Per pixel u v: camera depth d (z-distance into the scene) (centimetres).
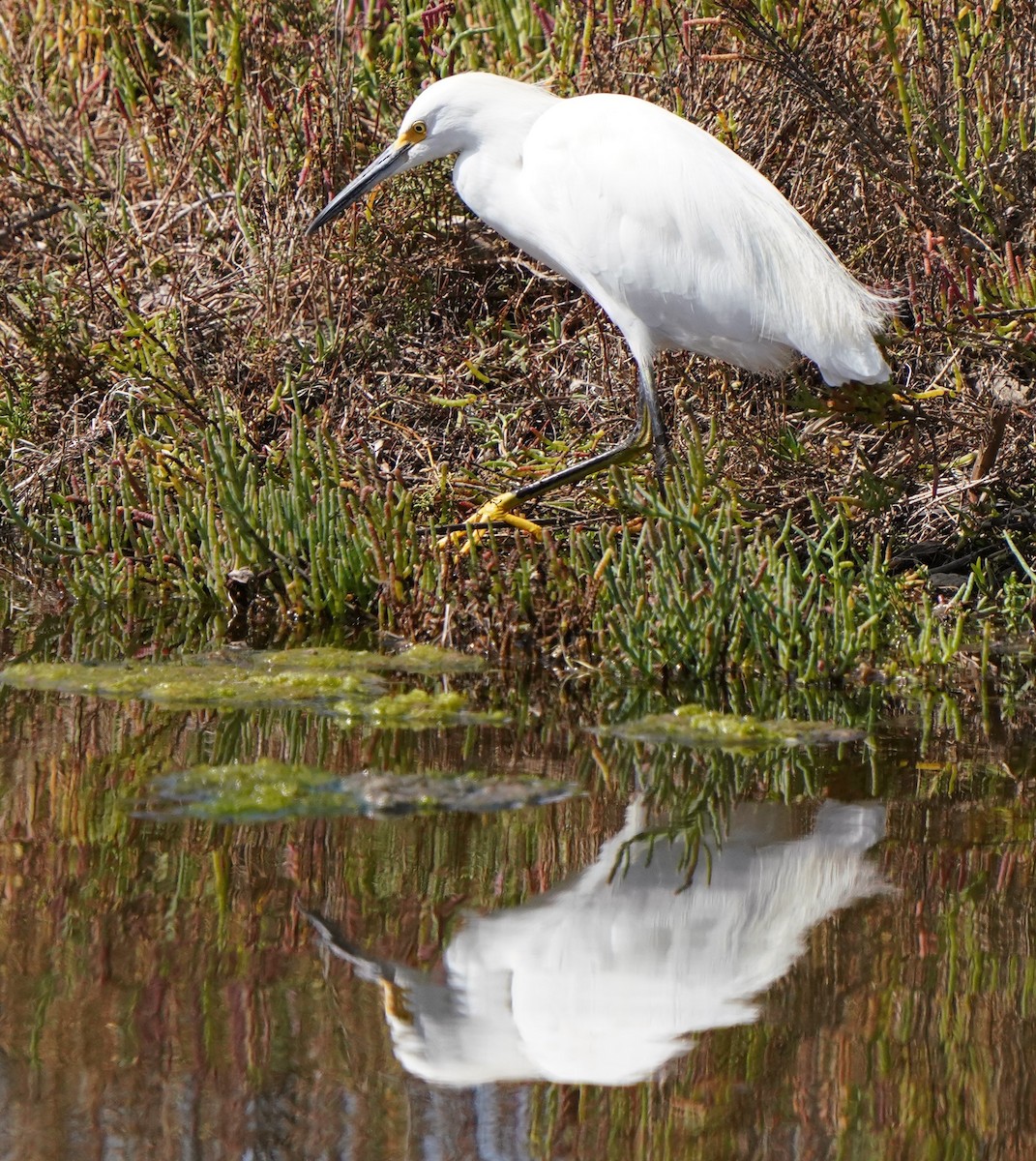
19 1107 355
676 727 689
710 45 1083
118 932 447
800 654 787
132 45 1432
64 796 566
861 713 720
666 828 553
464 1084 372
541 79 1237
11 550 1024
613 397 1039
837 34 1055
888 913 477
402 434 1048
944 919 471
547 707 723
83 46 1507
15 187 1282
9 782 581
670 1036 400
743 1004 417
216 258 1177
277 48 1264
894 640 842
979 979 429
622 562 831
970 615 884
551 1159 341
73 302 1136
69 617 882
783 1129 355
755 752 652
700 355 1006
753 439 956
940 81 981
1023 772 623
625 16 1209
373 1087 369
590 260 922
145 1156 336
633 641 778
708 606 786
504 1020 404
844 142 999
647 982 429
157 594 946
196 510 955
